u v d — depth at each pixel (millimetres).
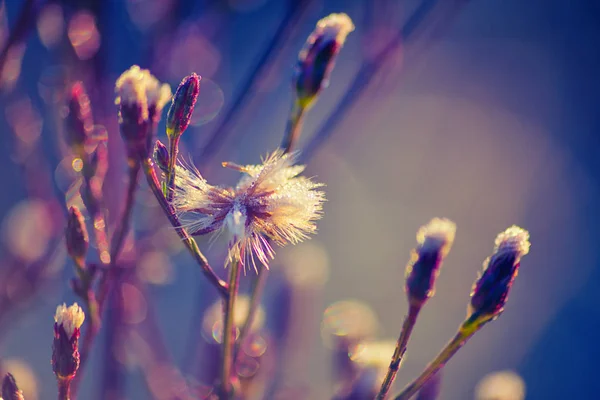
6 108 275
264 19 438
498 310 221
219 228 215
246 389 258
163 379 277
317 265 294
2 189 373
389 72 281
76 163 244
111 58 271
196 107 287
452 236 222
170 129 217
